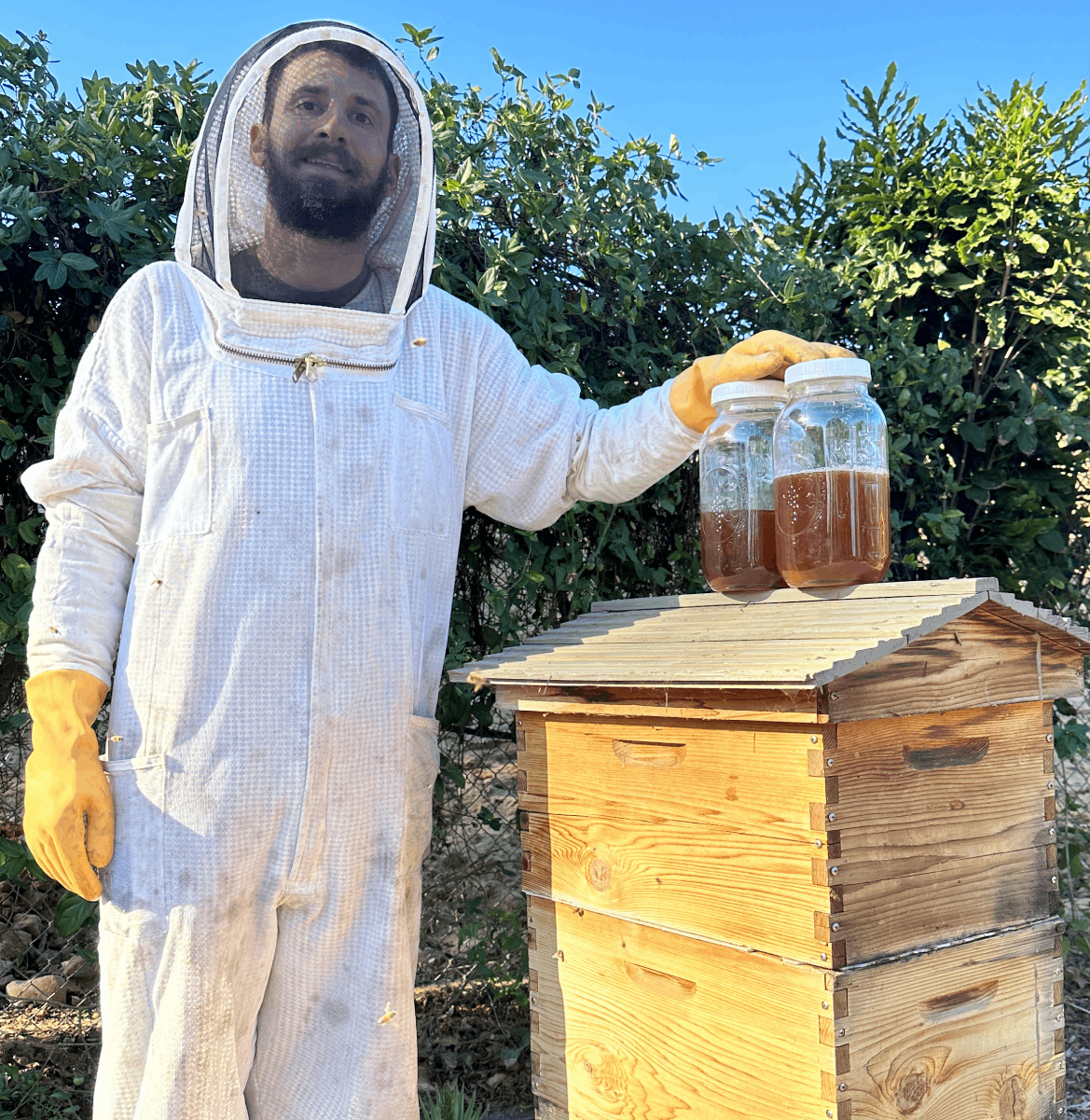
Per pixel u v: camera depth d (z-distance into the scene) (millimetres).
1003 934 1467
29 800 1423
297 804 1451
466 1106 2299
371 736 1510
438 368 1688
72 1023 2533
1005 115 2961
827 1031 1279
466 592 2340
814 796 1285
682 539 2578
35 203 1956
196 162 1543
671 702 1434
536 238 2389
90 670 1485
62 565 1495
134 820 1440
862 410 1496
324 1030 1545
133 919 1423
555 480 1796
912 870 1365
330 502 1498
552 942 1686
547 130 2441
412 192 1608
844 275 2855
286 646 1458
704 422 1680
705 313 2613
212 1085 1430
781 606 1541
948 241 3002
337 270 1600
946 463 2926
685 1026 1467
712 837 1416
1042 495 2883
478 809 2699
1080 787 3582
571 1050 1658
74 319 2141
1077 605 2926
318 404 1521
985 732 1461
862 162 3082
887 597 1428
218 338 1513
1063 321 2789
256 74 1495
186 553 1451
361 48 1563
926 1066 1371
